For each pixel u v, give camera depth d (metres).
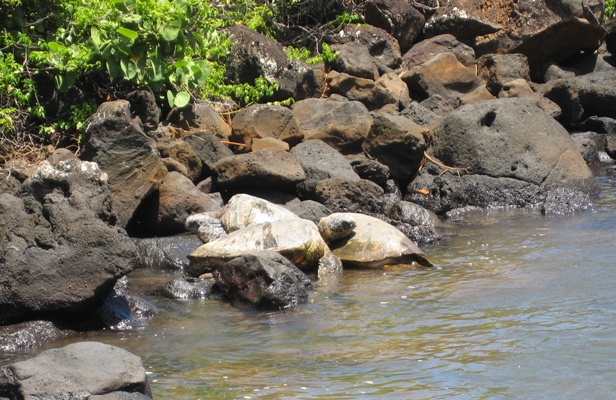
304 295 9.46
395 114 17.19
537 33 22.83
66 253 8.46
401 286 9.93
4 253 8.41
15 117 13.16
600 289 9.41
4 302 8.30
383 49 21.50
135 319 8.80
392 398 6.61
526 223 13.18
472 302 9.17
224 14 18.84
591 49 24.02
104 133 11.62
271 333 8.36
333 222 11.09
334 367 7.36
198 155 13.72
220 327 8.59
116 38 13.44
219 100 16.69
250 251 10.22
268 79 17.59
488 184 14.88
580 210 13.83
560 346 7.68
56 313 8.51
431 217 13.16
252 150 14.50
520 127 15.47
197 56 16.61
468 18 22.91
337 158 14.64
